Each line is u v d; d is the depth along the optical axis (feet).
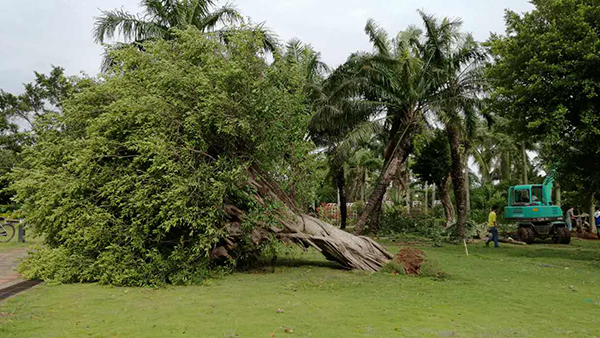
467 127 65.46
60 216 28.55
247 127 30.01
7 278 29.58
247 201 32.94
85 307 21.15
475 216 108.06
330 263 39.32
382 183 66.69
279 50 35.58
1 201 98.58
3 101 129.08
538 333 17.29
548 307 22.30
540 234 67.72
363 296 24.64
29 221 31.78
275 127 32.65
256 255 35.35
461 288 27.55
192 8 58.29
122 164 29.25
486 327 18.11
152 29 57.57
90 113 32.50
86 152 28.30
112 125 29.50
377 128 65.51
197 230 29.78
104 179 28.73
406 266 33.53
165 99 30.22
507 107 49.19
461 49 65.16
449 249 57.16
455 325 18.33
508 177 132.87
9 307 20.89
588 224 93.71
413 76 64.59
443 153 86.89
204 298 23.65
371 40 70.18
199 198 29.37
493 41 51.52
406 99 65.57
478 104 61.67
